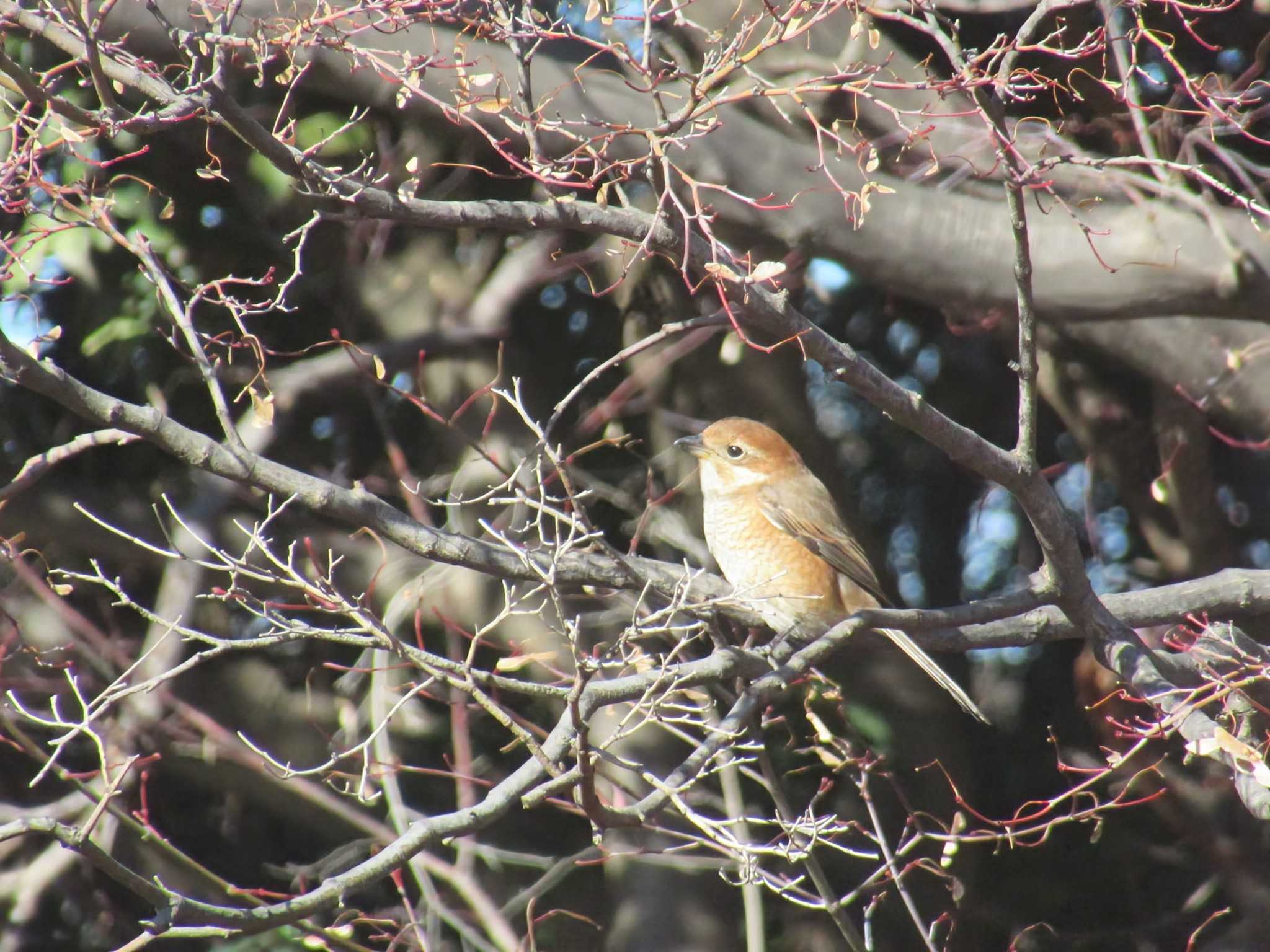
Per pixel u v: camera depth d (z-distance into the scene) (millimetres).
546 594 10844
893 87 6898
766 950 12930
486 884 12938
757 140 9750
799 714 12961
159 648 11219
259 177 11688
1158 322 11539
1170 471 12219
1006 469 7461
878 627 7965
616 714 11945
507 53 9398
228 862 13031
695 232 7098
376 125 11727
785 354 13633
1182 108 10898
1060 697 14398
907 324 14164
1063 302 10227
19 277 9961
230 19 6750
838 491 13844
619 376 13352
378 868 6195
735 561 10773
